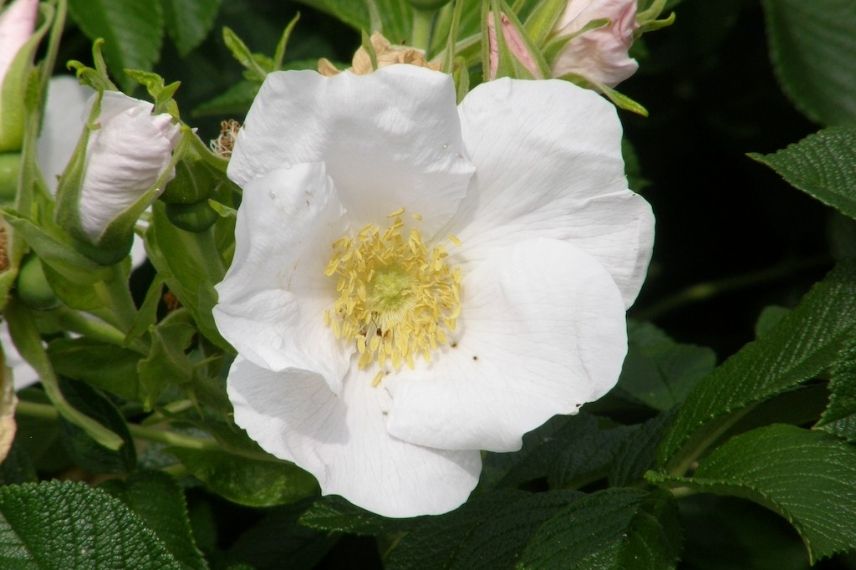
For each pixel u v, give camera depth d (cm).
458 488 48
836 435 49
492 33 51
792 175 51
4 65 50
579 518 50
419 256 50
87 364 53
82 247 49
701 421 51
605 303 48
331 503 52
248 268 47
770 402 52
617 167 48
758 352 51
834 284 52
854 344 49
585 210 49
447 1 53
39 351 51
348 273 50
